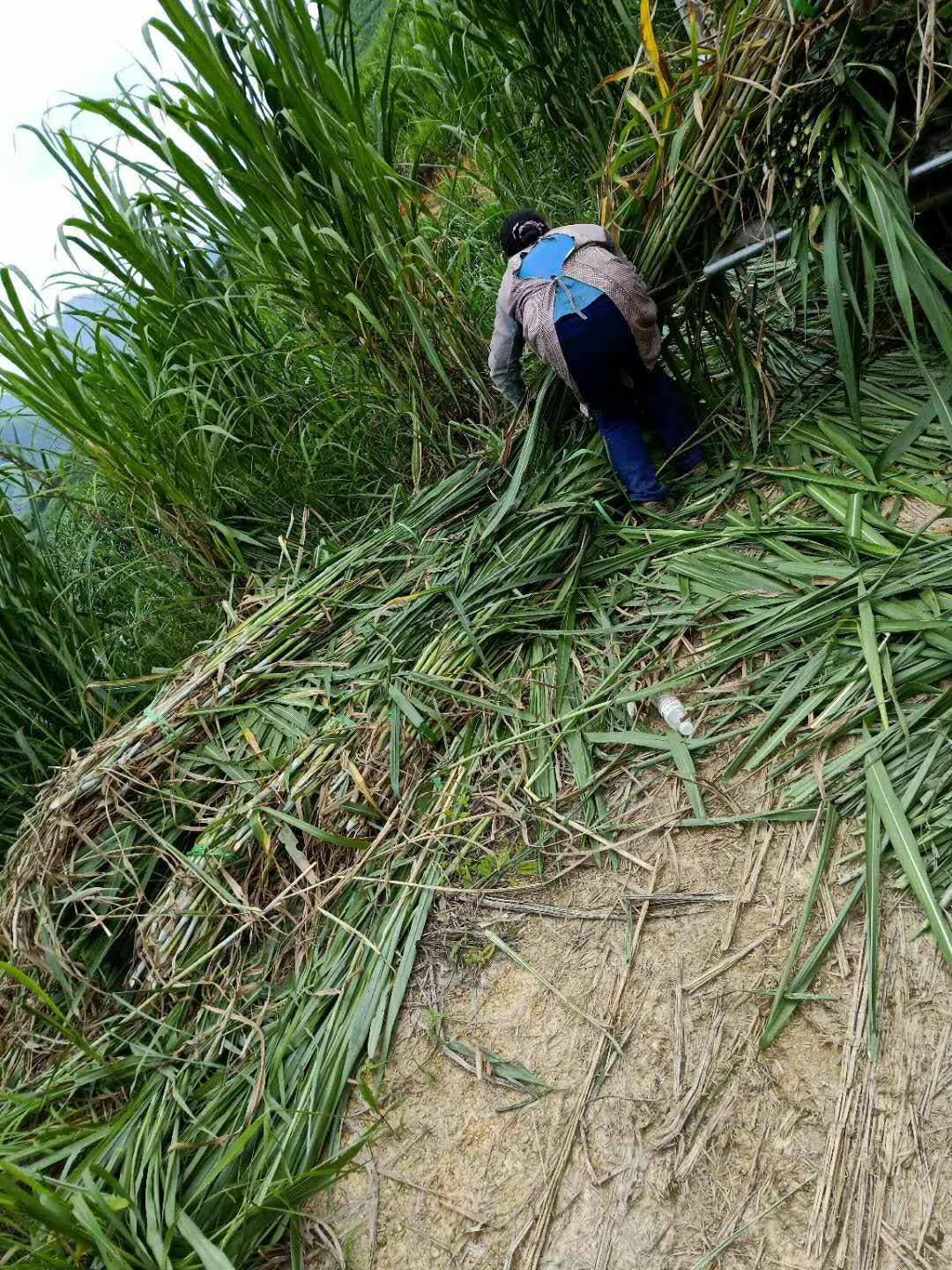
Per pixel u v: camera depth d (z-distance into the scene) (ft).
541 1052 5.86
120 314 10.95
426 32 14.29
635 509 9.39
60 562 12.37
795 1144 4.91
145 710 8.55
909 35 7.05
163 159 9.79
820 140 7.61
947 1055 4.87
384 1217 5.51
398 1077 6.11
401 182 10.19
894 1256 4.38
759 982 5.59
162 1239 5.34
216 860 7.36
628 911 6.25
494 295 12.62
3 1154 6.04
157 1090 6.46
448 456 11.33
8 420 11.47
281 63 9.04
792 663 7.03
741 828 6.43
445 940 6.71
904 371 8.64
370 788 7.59
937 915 5.21
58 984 7.30
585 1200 5.15
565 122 12.43
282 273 10.55
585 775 7.16
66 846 7.65
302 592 9.44
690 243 8.94
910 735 6.13
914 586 6.79
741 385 9.41
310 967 6.86
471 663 8.52
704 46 7.96
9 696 10.19
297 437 12.06
